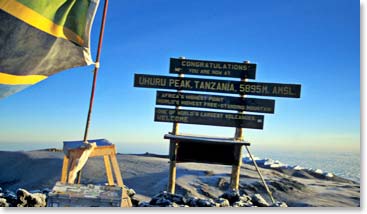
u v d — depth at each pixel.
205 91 9.55
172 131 9.63
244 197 6.29
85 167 13.42
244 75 9.48
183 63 9.59
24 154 15.66
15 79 4.09
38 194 5.52
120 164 14.79
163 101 9.60
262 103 9.44
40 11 4.11
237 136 9.48
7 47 3.96
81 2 4.36
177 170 14.42
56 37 4.23
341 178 15.20
